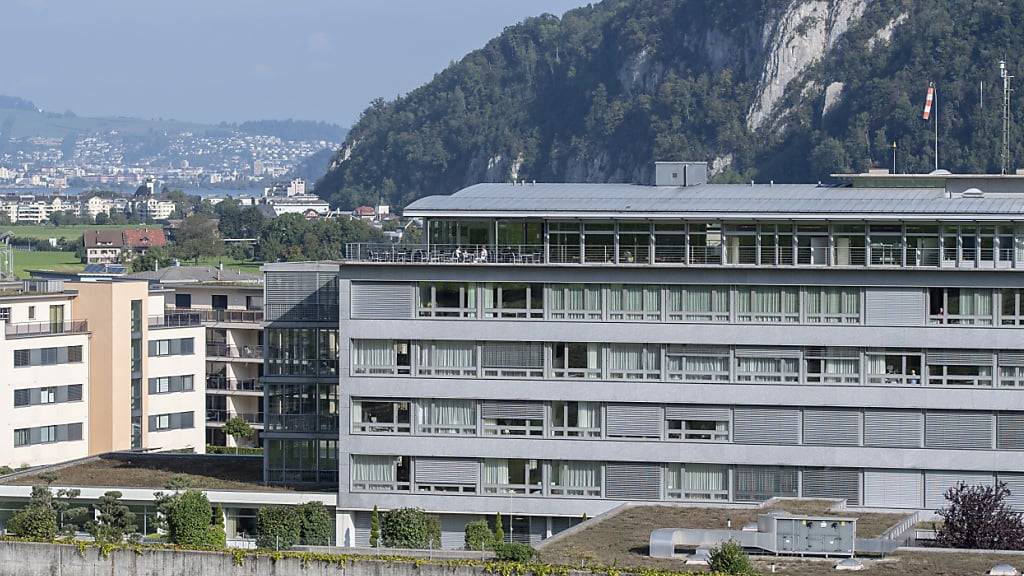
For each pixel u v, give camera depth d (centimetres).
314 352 13112
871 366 11762
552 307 12112
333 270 13100
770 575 9188
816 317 11825
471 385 12181
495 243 12288
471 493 12231
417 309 12238
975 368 11669
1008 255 11725
